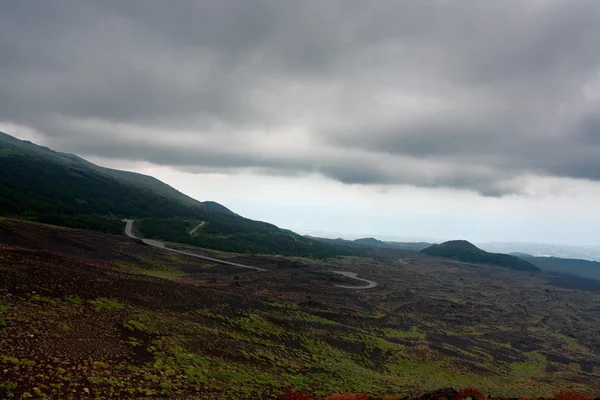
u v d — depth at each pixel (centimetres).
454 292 15762
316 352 5247
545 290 18975
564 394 3562
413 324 9050
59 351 2727
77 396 2189
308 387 3572
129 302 4469
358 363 5366
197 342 3891
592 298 17900
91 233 11594
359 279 15938
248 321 5538
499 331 9800
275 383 3412
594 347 9406
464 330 9556
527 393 4944
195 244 17388
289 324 6056
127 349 3170
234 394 2859
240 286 9244
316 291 10581
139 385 2561
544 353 8294
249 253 18325
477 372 6088
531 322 11519
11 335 2731
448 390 3344
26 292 3641
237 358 3906
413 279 18425
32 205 14162
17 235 7512
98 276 4981
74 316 3469
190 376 2975
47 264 4662
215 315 5312
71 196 18425
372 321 8238
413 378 5212
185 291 5738
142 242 13038
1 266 4025
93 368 2625
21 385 2144
